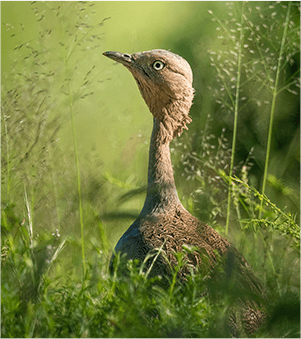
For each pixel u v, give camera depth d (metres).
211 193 10.38
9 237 7.19
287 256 8.48
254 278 7.16
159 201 7.54
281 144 12.05
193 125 12.16
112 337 5.91
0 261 7.27
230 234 10.16
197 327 5.98
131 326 5.88
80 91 8.63
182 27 14.55
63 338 5.95
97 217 8.32
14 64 9.27
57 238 7.75
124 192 9.09
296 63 12.00
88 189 9.56
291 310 5.81
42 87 8.88
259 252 8.96
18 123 8.55
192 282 6.05
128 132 12.04
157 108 7.81
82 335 5.98
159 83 7.66
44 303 5.98
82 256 8.06
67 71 8.48
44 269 6.66
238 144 12.30
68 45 8.73
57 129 8.92
